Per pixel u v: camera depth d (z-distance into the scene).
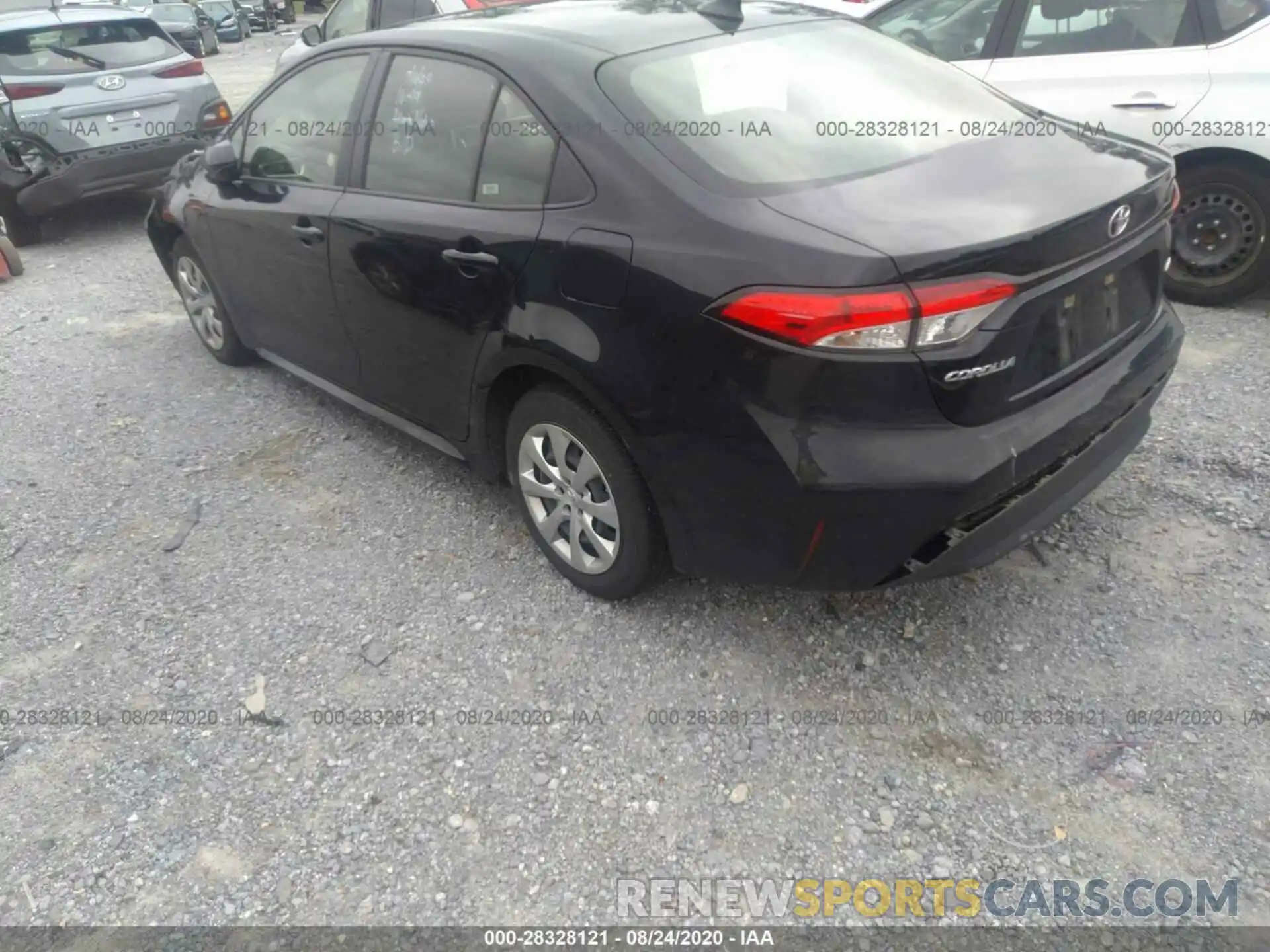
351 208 3.37
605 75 2.72
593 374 2.56
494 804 2.40
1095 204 2.40
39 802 2.49
